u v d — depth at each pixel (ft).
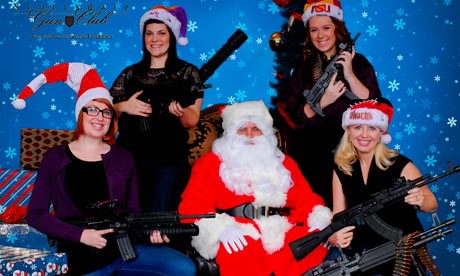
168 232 11.93
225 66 18.28
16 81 18.25
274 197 13.25
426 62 18.24
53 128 18.19
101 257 11.81
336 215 12.52
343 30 15.89
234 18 18.33
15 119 18.20
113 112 12.95
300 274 12.60
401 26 18.25
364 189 13.21
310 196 13.66
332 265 12.07
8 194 15.14
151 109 14.73
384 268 12.52
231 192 13.29
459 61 18.24
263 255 12.60
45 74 13.24
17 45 18.28
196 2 18.33
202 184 13.41
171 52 15.25
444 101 18.22
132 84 15.15
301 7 16.49
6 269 12.64
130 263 11.96
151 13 15.16
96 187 12.28
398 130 18.17
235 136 13.61
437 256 17.93
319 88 15.29
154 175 14.44
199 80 15.06
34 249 14.37
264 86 18.28
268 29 18.33
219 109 14.57
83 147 12.56
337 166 13.53
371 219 12.35
